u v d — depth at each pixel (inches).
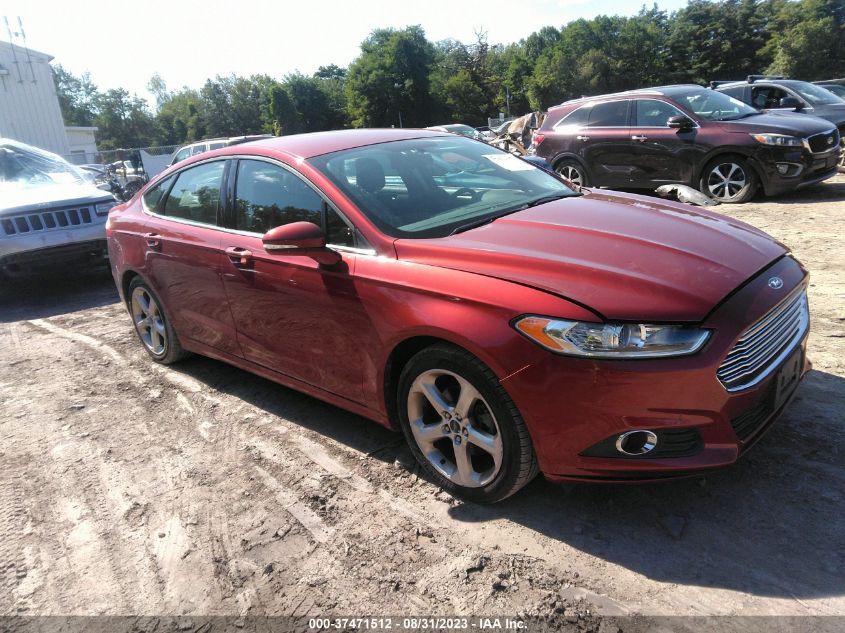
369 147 140.3
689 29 3513.8
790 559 87.2
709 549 90.8
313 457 128.3
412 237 112.0
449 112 3302.2
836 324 164.6
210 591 93.8
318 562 97.4
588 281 91.6
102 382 180.4
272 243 111.0
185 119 4121.6
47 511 118.7
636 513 100.4
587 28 3700.8
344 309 115.0
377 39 3462.1
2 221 260.4
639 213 121.3
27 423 157.1
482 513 104.8
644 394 84.8
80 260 283.3
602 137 385.1
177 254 157.4
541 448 92.1
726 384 87.4
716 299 88.7
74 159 1109.7
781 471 105.7
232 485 121.2
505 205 129.1
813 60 2940.5
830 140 329.4
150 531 109.5
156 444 140.6
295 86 3496.6
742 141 330.3
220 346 156.6
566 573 89.5
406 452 126.1
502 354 91.0
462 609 85.3
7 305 291.1
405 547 98.7
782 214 306.7
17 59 995.3
